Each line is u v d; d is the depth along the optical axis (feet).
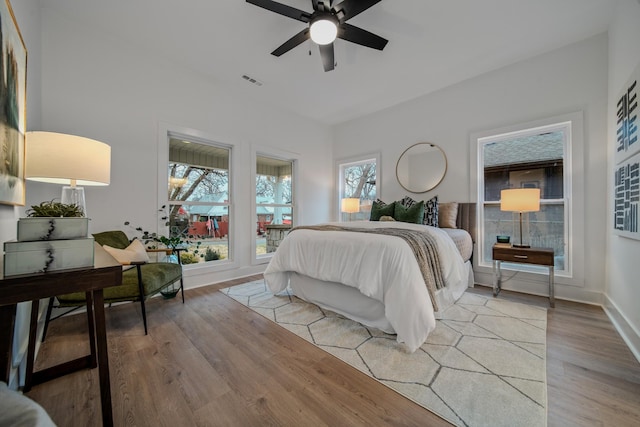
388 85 11.41
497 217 10.43
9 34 4.14
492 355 5.32
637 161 5.54
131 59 8.71
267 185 13.64
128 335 6.24
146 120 9.05
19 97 4.56
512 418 3.72
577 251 8.46
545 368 4.86
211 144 11.18
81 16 7.45
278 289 8.89
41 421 1.68
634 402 3.99
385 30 7.91
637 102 5.56
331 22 6.20
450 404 4.00
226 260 11.50
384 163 13.94
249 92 12.00
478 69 10.16
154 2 6.91
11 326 3.03
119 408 3.94
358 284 6.32
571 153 8.70
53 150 4.78
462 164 11.14
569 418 3.69
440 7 7.03
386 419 3.74
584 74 8.40
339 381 4.58
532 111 9.36
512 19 7.50
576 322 6.83
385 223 8.91
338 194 16.35
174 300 8.71
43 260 3.01
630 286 5.98
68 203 5.00
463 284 8.98
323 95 12.35
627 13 6.38
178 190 10.25
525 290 9.40
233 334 6.31
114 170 8.35
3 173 3.83
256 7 7.05
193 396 4.21
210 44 8.66
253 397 4.19
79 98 7.70
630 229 5.85
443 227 10.66
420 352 5.46
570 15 7.38
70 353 5.49
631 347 5.56
